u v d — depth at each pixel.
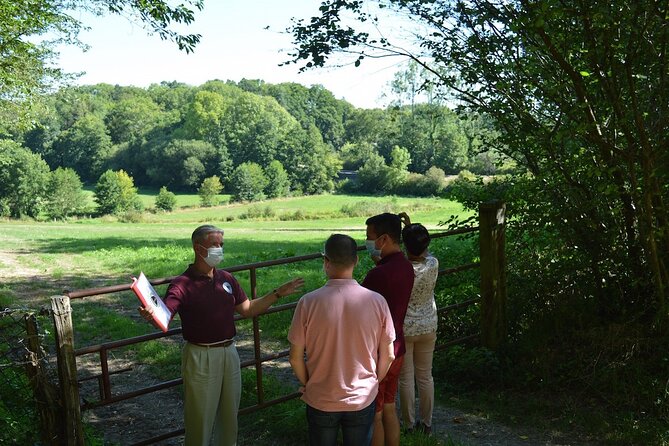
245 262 15.79
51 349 7.84
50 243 24.44
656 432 5.20
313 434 3.63
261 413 5.62
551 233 6.80
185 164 109.44
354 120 144.50
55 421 3.92
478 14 6.75
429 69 7.39
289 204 82.56
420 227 5.12
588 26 5.49
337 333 3.53
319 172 103.62
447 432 5.45
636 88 6.04
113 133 132.88
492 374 6.43
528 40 6.22
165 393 6.57
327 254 3.64
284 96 155.38
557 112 6.75
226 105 124.12
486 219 6.73
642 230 6.15
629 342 6.11
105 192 76.25
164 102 172.62
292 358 3.63
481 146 7.57
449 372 6.65
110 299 11.69
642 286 6.49
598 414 5.58
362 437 3.61
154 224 54.47
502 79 6.72
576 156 6.32
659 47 5.61
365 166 93.81
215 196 87.12
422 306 5.12
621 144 6.24
